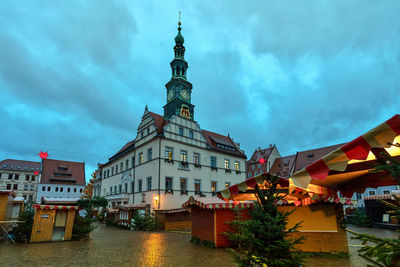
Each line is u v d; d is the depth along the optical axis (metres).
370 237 2.95
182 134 30.72
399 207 3.25
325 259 9.32
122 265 9.00
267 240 5.71
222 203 12.38
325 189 5.18
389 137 3.28
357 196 33.97
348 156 3.59
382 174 4.71
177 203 27.41
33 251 11.45
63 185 58.72
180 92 34.94
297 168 42.75
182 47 39.62
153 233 19.69
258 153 53.75
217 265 8.88
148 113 31.89
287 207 10.77
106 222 28.39
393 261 2.69
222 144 36.88
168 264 9.09
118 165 36.88
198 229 14.15
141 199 28.47
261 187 6.88
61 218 14.93
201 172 31.42
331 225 10.28
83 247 12.60
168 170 27.56
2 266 8.84
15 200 19.66
